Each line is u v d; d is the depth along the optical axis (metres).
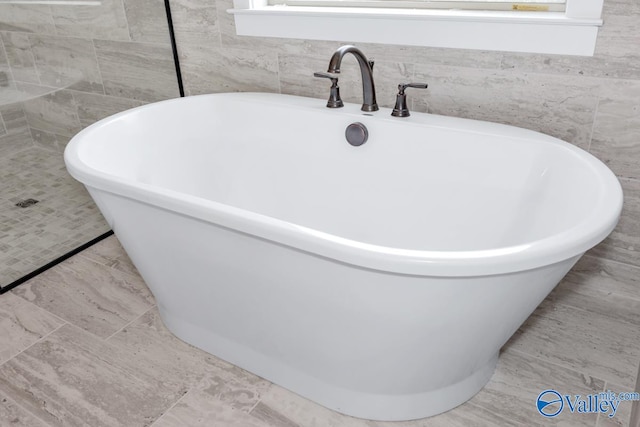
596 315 1.82
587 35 1.55
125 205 1.45
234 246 1.30
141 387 1.57
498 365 1.61
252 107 2.05
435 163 1.71
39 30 2.04
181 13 2.25
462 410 1.47
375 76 1.94
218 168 2.17
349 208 1.94
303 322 1.35
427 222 1.78
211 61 2.29
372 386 1.39
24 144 2.08
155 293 1.73
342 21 1.91
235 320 1.53
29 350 1.73
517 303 1.19
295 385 1.54
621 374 1.58
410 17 1.78
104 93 2.32
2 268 2.03
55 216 2.22
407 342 1.24
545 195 1.50
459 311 1.15
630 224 1.70
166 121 2.06
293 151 1.99
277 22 2.04
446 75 1.81
